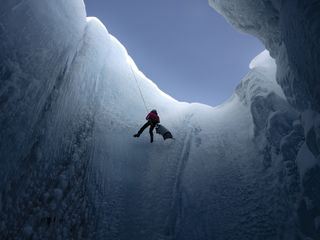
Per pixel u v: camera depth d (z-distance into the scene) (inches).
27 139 211.3
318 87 215.0
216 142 354.6
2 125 186.4
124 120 348.8
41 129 232.4
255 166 296.0
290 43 239.3
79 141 273.6
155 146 326.6
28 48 235.0
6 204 178.1
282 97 337.7
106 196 242.5
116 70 432.5
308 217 218.2
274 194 253.1
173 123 393.7
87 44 394.3
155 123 308.5
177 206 248.8
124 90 406.0
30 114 219.3
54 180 223.0
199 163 311.0
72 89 307.7
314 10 189.9
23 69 220.2
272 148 295.0
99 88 365.7
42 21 272.7
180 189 269.0
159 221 232.4
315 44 195.9
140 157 303.7
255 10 307.4
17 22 231.1
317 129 227.1
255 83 380.8
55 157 238.4
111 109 351.3
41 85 242.5
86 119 305.4
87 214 218.2
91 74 363.3
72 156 253.6
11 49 214.2
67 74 309.0
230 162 313.3
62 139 256.8
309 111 257.4
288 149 273.3
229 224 233.3
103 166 268.8
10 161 188.5
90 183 244.7
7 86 198.2
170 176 284.8
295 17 213.2
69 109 289.3
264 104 337.1
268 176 275.0
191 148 339.0
